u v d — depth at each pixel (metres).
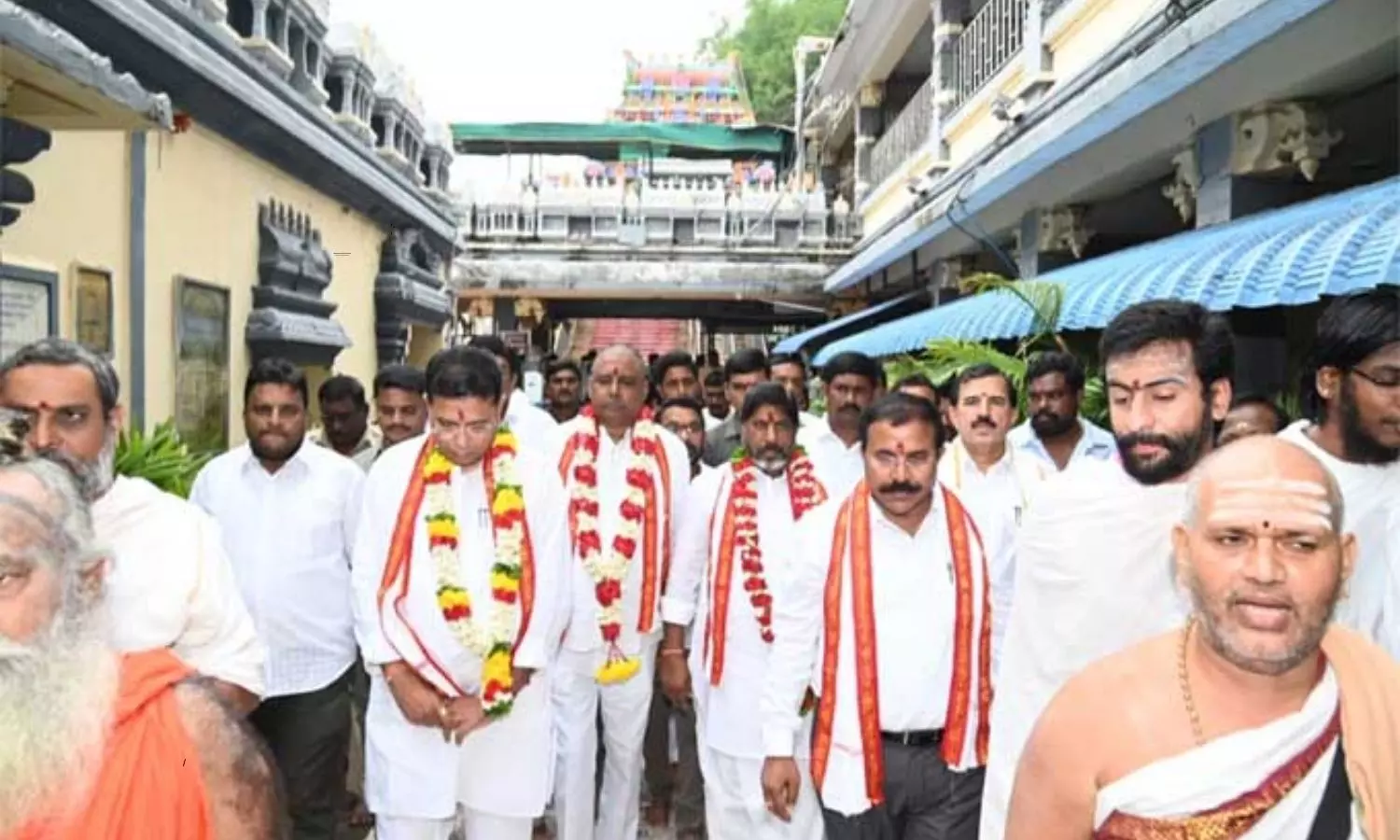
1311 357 2.69
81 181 4.92
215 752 1.69
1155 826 1.64
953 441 4.77
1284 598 1.57
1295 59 5.55
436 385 3.49
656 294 17.03
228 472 4.05
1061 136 7.17
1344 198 5.04
